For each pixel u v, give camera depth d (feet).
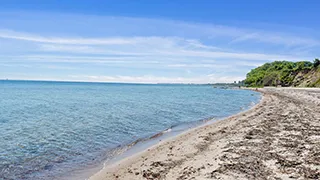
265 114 85.15
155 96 237.04
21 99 183.42
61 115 95.66
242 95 261.44
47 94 256.93
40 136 57.47
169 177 29.99
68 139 54.44
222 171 29.71
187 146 45.14
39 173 33.86
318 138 45.75
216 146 43.14
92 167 36.24
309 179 26.99
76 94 263.90
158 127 71.00
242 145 41.88
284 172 29.01
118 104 144.15
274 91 288.51
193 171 30.89
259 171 29.45
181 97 222.48
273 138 46.47
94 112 104.94
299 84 375.86
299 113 82.84
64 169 35.42
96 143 51.08
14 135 58.59
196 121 82.89
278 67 559.79
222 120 79.97
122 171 33.78
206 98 209.26
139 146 48.91
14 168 35.76
